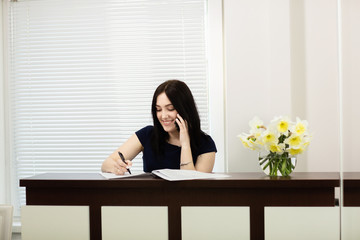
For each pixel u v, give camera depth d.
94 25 3.27
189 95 2.37
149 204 1.84
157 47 3.20
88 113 3.27
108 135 3.28
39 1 3.31
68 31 3.29
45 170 3.32
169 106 2.31
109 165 2.34
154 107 2.37
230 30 2.87
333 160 2.83
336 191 2.64
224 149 3.10
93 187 1.85
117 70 3.25
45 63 3.32
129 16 3.24
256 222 1.80
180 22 3.18
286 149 1.91
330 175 1.93
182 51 3.17
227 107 2.88
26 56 3.32
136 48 3.23
